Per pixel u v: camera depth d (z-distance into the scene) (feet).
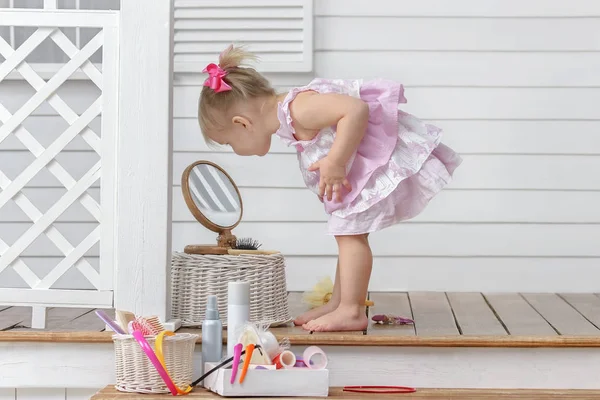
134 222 8.77
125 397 7.77
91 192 13.52
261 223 13.74
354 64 13.70
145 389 7.91
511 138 13.66
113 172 9.04
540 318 10.35
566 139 13.64
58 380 8.61
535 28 13.62
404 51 13.69
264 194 13.71
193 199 9.96
